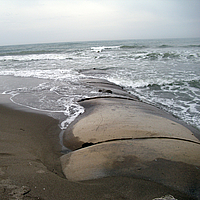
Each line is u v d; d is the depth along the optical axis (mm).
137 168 2129
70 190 1734
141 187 1823
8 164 2109
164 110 5090
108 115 3803
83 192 1718
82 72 10445
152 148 2549
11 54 22547
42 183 1795
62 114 4320
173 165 2176
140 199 1649
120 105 4562
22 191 1618
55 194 1650
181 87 7410
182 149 2566
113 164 2225
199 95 6441
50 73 9922
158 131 3135
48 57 18250
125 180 1937
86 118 3822
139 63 13453
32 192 1628
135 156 2359
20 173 1934
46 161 2473
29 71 10594
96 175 2053
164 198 1672
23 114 4281
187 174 2018
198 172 2051
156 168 2121
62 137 3273
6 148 2592
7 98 5562
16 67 12305
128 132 3039
